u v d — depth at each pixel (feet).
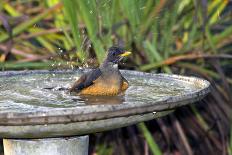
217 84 37.22
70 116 17.35
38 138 20.17
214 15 37.81
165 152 37.32
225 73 40.68
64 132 18.57
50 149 21.22
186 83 24.40
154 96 21.89
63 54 33.09
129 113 18.17
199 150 37.88
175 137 35.91
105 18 33.30
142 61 35.09
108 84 22.07
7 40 35.17
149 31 35.32
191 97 19.83
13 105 20.47
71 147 21.59
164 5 33.91
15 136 18.94
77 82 22.56
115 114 17.87
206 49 36.45
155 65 34.14
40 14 34.68
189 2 35.88
